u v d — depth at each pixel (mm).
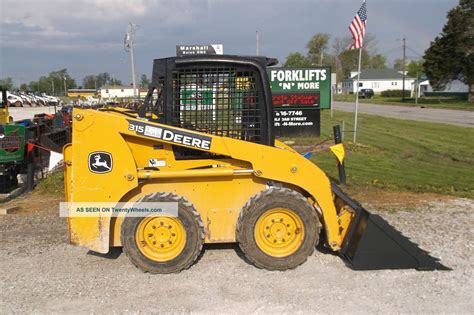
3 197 8125
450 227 6312
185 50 18828
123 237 4633
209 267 4883
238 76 4816
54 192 8625
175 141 4652
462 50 48000
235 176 4836
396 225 6410
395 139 17422
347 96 83312
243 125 4867
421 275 4703
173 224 4680
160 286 4465
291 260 4750
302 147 14555
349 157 12719
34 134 10656
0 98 12828
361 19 14562
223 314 3922
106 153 4562
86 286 4484
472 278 4637
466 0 47656
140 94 29203
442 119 28703
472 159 12609
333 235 4984
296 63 92438
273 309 3996
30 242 5777
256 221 4688
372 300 4164
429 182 9242
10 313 3969
